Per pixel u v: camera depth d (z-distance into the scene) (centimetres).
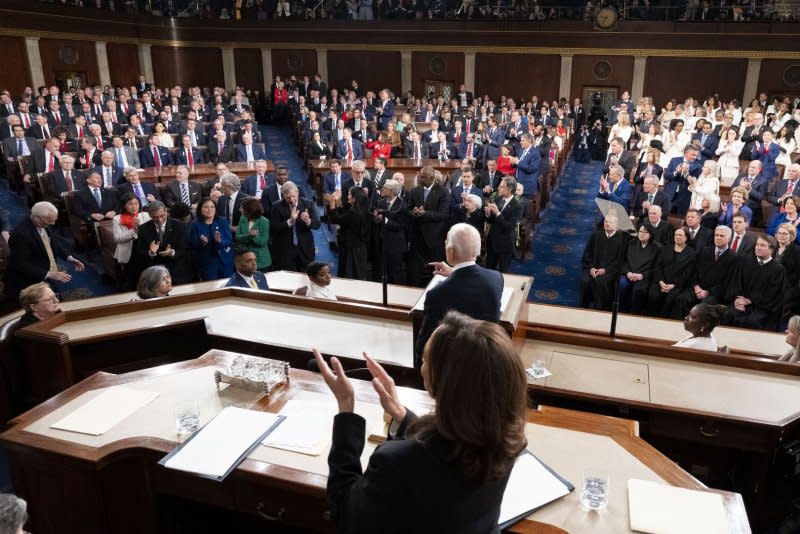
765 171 1071
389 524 154
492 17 2112
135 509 265
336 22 2195
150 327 411
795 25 1852
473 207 771
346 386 190
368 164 1127
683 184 956
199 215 677
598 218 830
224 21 2214
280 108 2039
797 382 363
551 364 384
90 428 262
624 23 1995
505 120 1684
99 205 877
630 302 693
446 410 148
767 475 335
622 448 254
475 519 155
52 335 388
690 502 220
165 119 1525
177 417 257
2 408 429
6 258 689
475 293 310
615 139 1066
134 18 2067
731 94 1977
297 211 741
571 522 212
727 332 493
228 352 328
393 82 2239
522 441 153
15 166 1148
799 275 658
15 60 1711
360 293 548
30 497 269
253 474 230
